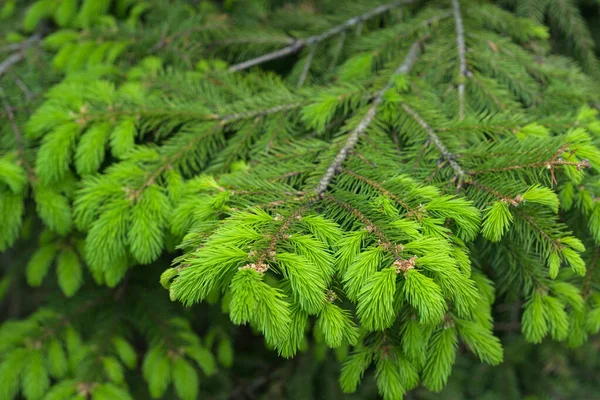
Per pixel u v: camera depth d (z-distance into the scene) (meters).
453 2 1.27
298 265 0.88
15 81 1.25
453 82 1.16
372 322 0.89
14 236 1.11
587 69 1.41
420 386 1.79
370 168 1.00
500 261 1.05
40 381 1.24
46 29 1.57
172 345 1.36
